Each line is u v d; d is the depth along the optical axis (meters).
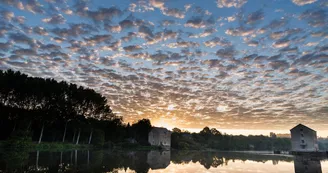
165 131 114.12
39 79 55.12
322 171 26.38
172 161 35.84
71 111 63.66
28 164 21.66
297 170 27.12
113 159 32.75
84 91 65.69
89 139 69.19
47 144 47.72
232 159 44.12
